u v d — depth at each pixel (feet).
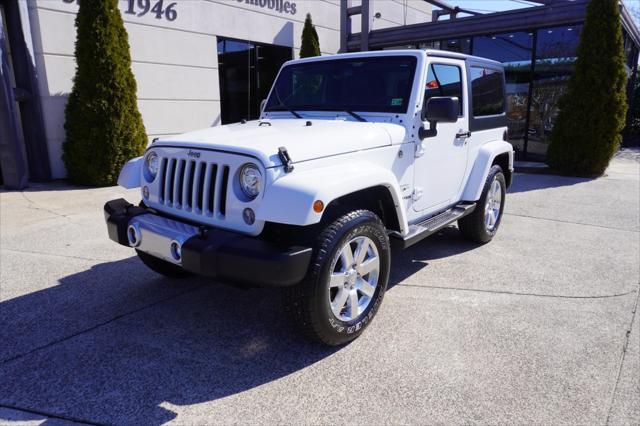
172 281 13.47
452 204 14.99
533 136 38.22
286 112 14.05
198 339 10.34
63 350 9.84
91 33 24.94
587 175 32.32
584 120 31.45
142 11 30.12
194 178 9.78
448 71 13.76
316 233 9.20
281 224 9.51
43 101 26.66
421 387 8.63
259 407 8.10
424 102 12.43
